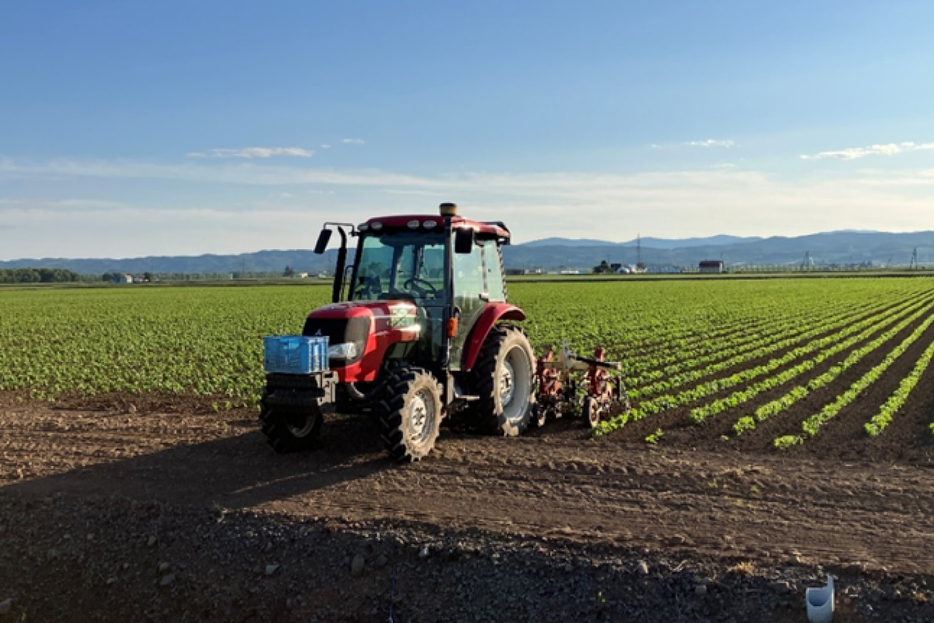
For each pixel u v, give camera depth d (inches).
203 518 293.6
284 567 263.3
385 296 396.5
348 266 413.1
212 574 266.8
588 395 450.3
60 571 282.2
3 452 399.9
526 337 434.6
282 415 367.9
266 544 273.7
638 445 395.2
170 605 260.2
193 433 435.2
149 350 920.3
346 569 257.9
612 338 933.8
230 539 279.4
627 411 485.7
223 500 310.5
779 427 445.7
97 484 339.9
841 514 280.2
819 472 335.6
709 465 347.9
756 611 219.1
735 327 1102.4
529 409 431.5
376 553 261.6
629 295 2182.6
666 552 246.2
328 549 266.5
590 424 442.6
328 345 345.1
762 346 874.8
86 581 276.2
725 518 278.2
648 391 568.4
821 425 450.0
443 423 440.8
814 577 227.9
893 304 1674.5
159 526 292.7
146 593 266.4
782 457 368.2
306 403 334.0
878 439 411.5
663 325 1138.7
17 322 1460.4
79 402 567.5
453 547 257.4
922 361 723.4
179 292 3125.0
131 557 281.9
